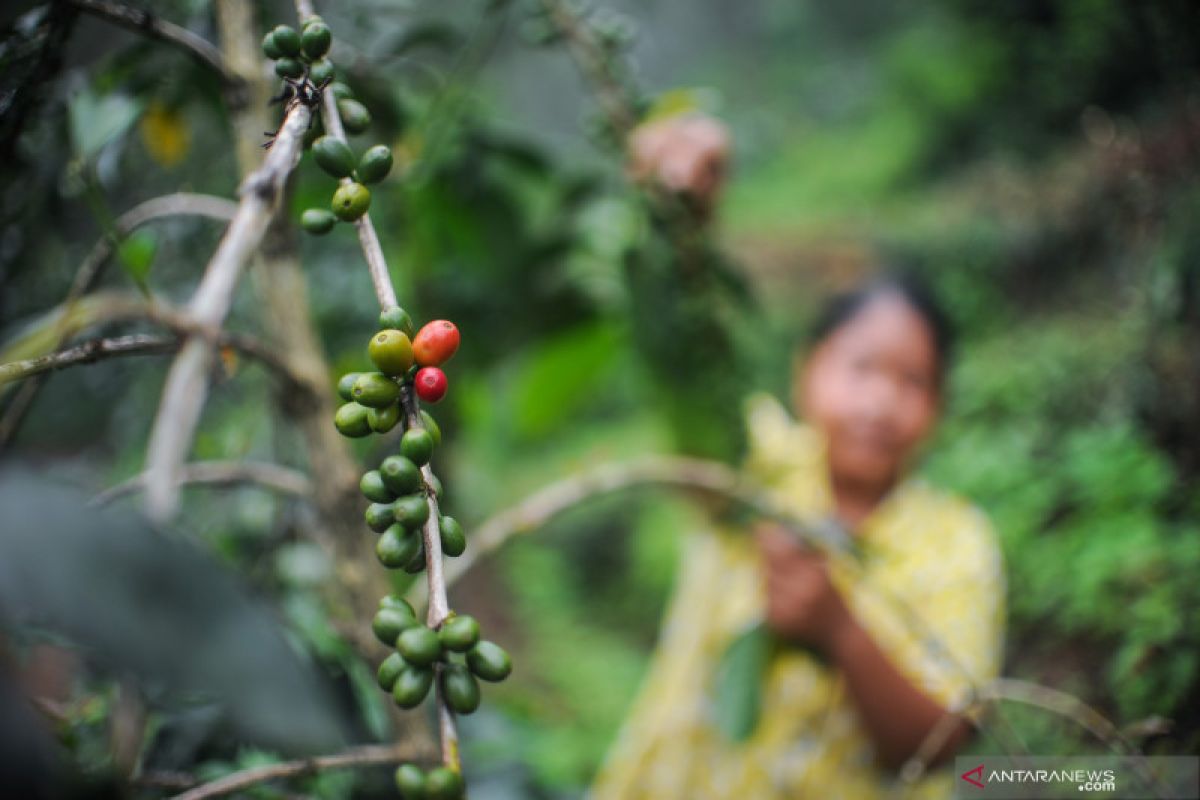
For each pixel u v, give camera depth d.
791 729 1.37
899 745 1.23
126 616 0.33
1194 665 0.90
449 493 1.15
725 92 11.82
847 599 1.21
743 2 12.75
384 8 1.04
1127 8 1.51
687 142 1.18
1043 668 1.23
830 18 11.95
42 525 0.33
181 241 1.10
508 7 1.02
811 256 6.83
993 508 2.18
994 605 1.34
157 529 0.35
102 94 0.78
